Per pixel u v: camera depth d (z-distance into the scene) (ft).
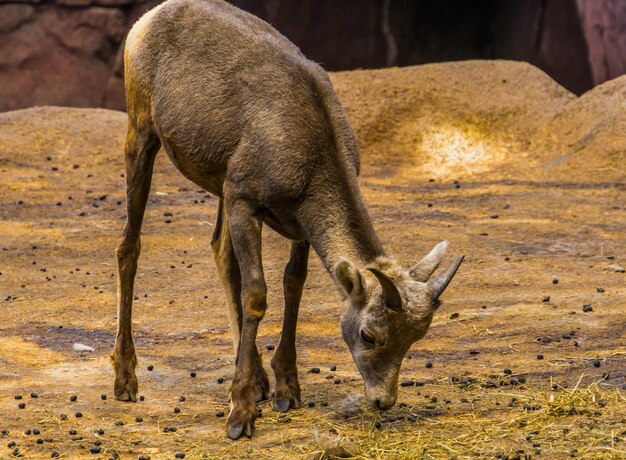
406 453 64.28
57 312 103.86
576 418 69.87
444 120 191.52
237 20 76.38
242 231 70.08
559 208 151.94
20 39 263.70
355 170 73.00
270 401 76.43
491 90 197.16
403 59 293.23
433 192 166.20
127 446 67.51
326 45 284.82
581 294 106.32
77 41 264.31
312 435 68.74
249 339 69.51
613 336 90.63
